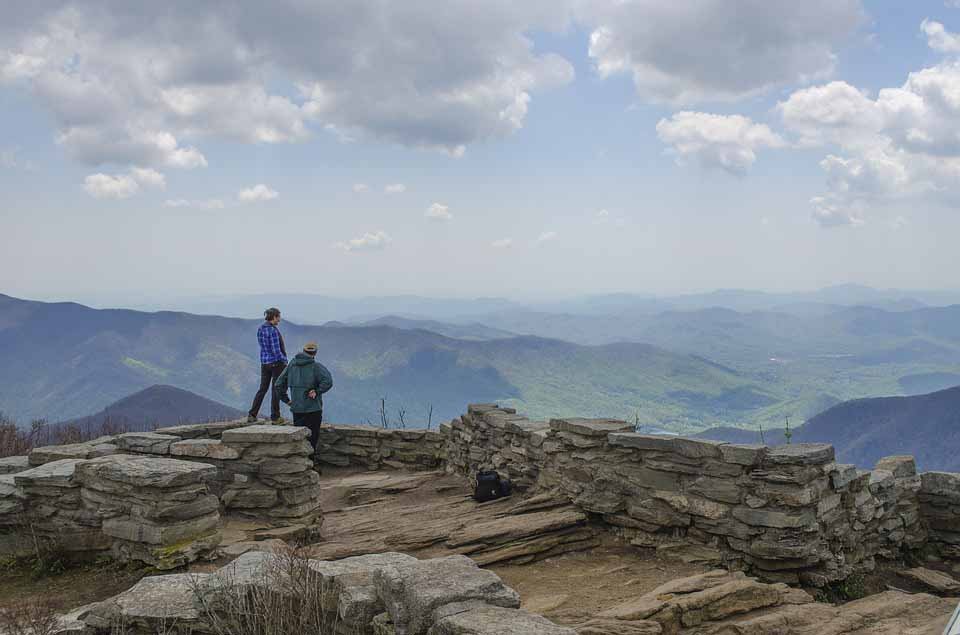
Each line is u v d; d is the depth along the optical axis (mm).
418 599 3865
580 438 9242
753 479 7395
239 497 9008
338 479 14266
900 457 9836
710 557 7605
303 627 4352
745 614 5824
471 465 13078
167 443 9664
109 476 7207
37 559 7398
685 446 7992
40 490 7652
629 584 6914
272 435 8961
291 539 8430
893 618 5867
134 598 4805
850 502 8047
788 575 7223
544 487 10102
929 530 9570
